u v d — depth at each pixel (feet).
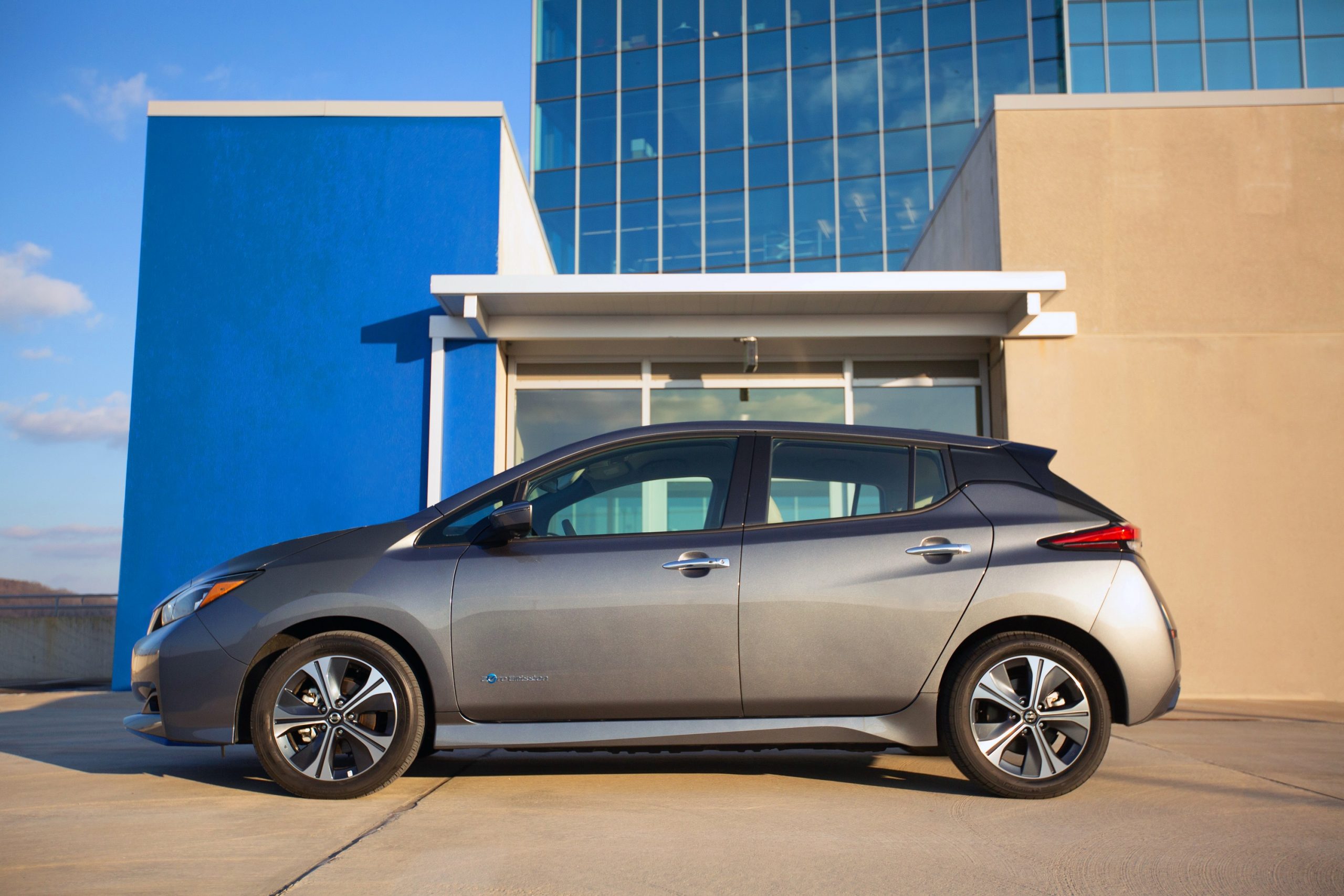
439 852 10.43
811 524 13.88
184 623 13.67
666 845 10.77
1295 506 27.76
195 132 30.12
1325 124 28.99
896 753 17.31
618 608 13.32
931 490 14.07
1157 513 27.86
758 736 13.29
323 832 11.31
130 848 10.62
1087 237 28.86
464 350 29.09
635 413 30.86
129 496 28.58
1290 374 28.25
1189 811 12.50
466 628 13.32
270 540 28.50
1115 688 13.48
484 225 29.63
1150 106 29.19
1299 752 17.57
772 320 29.07
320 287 29.48
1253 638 27.20
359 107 30.09
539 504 14.23
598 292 26.89
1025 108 29.37
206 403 29.01
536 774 15.17
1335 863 10.12
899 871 9.82
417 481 28.71
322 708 13.28
